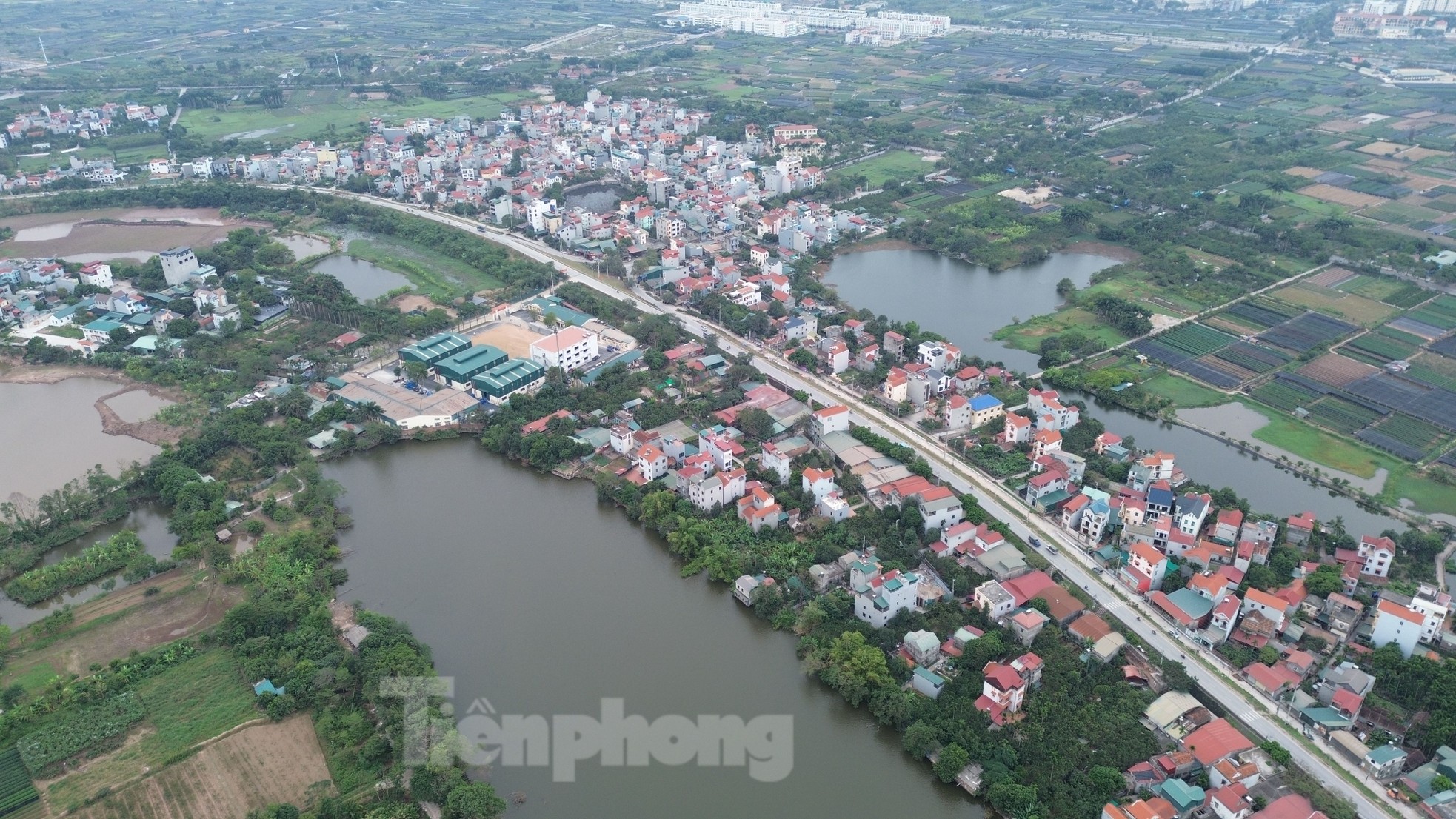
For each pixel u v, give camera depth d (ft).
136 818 620.49
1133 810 579.48
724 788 647.97
